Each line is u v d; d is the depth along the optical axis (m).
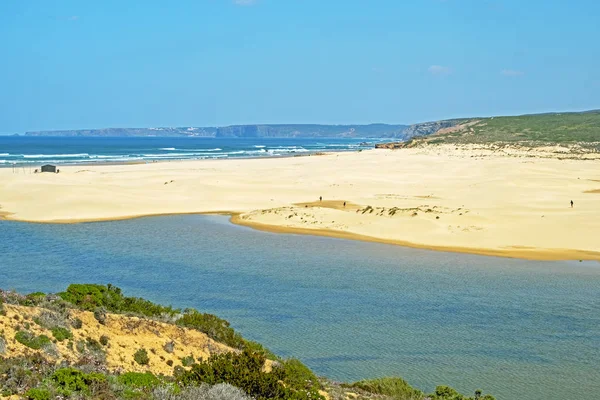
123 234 46.34
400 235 46.16
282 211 54.66
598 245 42.50
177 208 58.88
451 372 21.05
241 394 12.84
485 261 38.56
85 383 12.30
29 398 11.09
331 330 24.95
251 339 23.62
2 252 38.88
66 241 43.06
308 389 16.06
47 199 59.44
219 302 28.59
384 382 19.00
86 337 15.16
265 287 31.44
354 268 36.16
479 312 27.67
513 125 183.00
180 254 39.38
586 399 19.08
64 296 17.72
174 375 14.95
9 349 13.12
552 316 27.22
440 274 34.94
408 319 26.56
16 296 16.12
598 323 26.33
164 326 17.31
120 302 18.62
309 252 40.75
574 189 71.06
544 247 42.19
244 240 44.78
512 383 20.17
